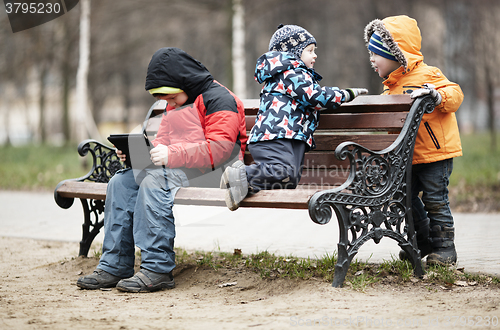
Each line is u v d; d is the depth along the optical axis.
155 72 4.98
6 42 28.98
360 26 27.58
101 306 4.18
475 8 21.98
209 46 30.58
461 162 16.70
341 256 4.50
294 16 27.66
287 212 10.25
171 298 4.51
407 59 5.23
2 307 4.07
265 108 4.91
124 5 26.89
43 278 5.33
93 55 29.98
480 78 23.92
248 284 4.97
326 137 5.42
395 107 5.09
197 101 5.09
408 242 4.93
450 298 4.25
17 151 26.78
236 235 7.84
